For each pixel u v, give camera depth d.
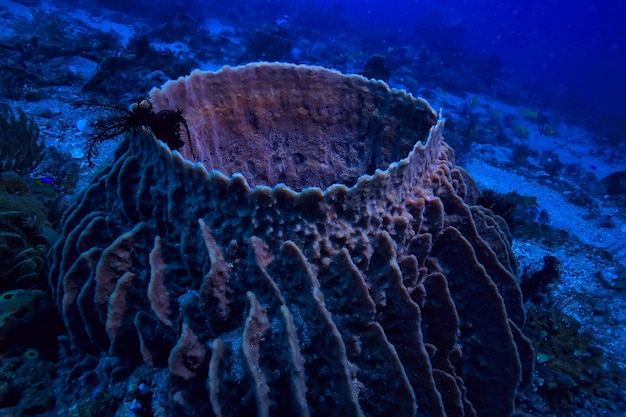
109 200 2.85
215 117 3.93
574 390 3.82
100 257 2.51
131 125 2.60
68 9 16.80
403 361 2.29
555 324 4.40
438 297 2.56
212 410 2.08
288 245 2.11
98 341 2.66
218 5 23.06
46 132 6.53
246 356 1.89
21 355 2.85
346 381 1.90
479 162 11.84
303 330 2.05
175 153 2.29
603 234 8.88
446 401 2.49
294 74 4.12
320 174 4.45
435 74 21.53
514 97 24.70
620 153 17.89
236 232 2.23
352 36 26.91
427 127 3.77
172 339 2.28
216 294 2.13
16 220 3.46
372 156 4.21
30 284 3.31
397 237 2.51
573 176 13.03
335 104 4.23
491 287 2.68
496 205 5.01
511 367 2.71
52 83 8.39
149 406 2.30
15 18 12.74
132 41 11.76
